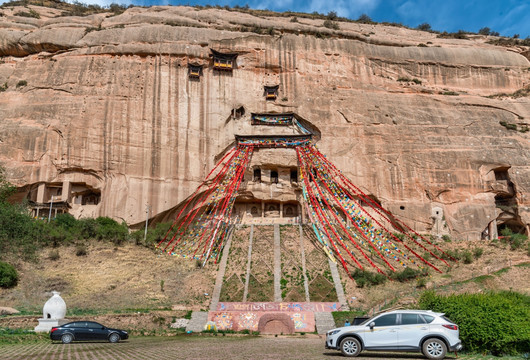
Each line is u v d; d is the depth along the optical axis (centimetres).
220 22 6216
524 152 5247
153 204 4769
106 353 1575
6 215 3909
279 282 3641
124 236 4325
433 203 5075
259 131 5425
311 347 1777
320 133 5425
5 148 4775
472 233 4947
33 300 3117
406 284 3572
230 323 2955
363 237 4553
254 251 4184
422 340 1448
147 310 3031
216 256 4128
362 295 3438
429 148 5256
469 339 1619
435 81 6056
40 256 3753
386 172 5178
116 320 2800
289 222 5184
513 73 6225
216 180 5053
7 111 5000
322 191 5112
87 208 4844
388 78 5872
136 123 4988
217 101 5372
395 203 5053
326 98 5559
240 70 5591
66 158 4778
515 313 1653
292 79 5650
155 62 5300
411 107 5594
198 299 3378
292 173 5447
